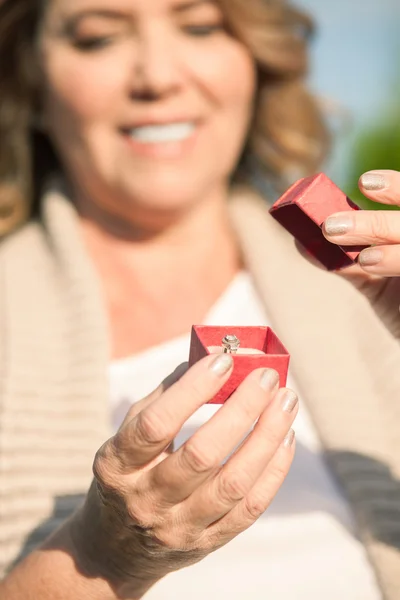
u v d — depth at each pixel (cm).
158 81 92
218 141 97
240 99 97
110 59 92
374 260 71
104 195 97
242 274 100
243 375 68
